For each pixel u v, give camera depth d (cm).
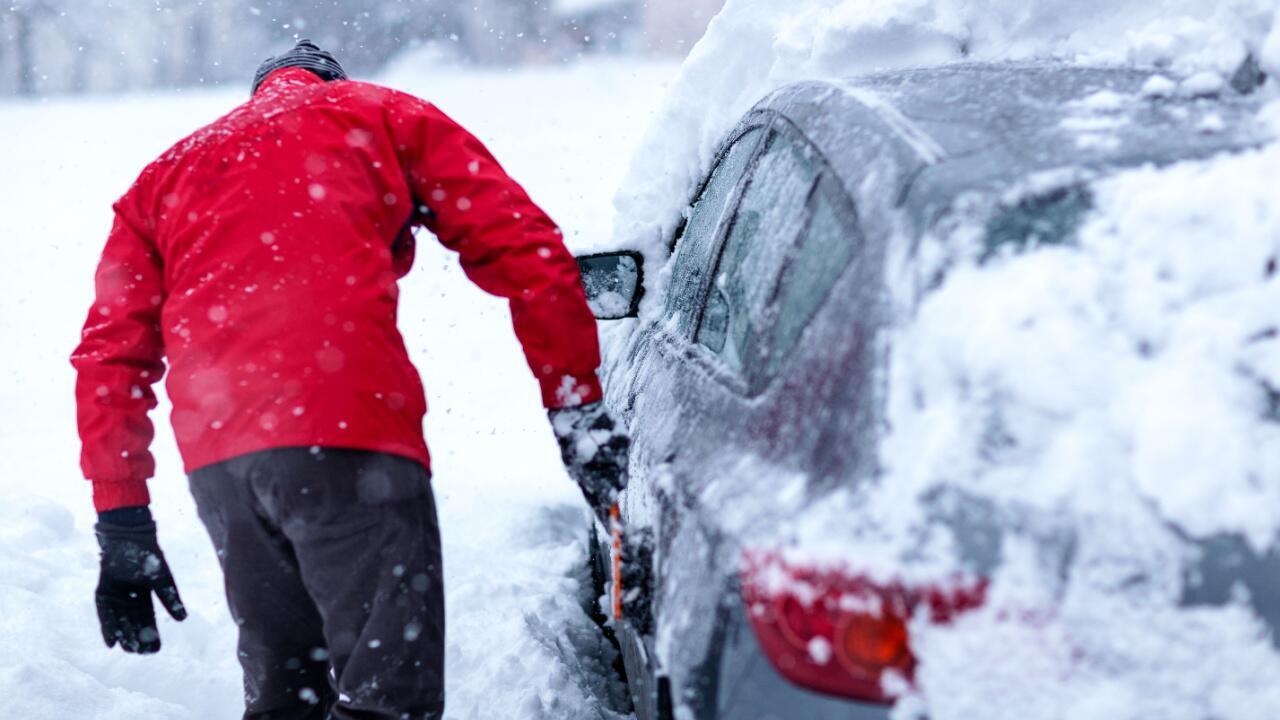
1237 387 157
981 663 147
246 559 234
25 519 452
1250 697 146
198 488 229
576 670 360
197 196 230
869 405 164
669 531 204
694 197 355
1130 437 154
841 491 160
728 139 324
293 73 273
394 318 233
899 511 153
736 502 176
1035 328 161
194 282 225
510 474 585
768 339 207
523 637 359
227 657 374
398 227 239
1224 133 188
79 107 1964
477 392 743
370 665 228
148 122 1798
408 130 242
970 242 170
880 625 149
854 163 201
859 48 400
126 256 245
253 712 255
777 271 217
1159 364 159
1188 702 146
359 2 2162
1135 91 216
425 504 232
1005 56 371
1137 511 150
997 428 156
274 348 218
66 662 331
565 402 244
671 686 185
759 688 162
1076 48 352
